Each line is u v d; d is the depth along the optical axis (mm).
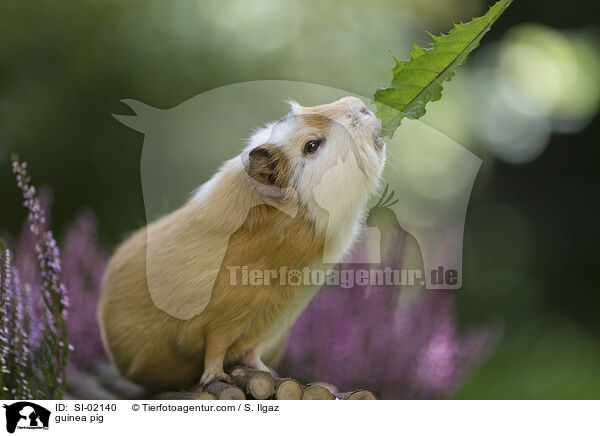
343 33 9633
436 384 5172
